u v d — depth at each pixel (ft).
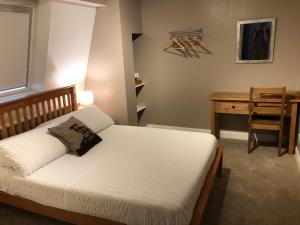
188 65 14.58
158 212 6.37
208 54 14.07
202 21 13.79
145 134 10.93
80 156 9.15
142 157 8.89
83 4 11.19
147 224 6.49
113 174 7.88
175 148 9.46
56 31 10.64
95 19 12.85
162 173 7.82
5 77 10.35
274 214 8.51
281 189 9.80
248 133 13.04
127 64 13.38
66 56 11.96
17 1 9.16
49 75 11.51
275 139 13.83
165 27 14.51
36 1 9.91
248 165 11.65
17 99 9.82
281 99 11.82
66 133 9.36
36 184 7.64
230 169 11.39
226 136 14.73
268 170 11.16
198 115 15.11
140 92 15.94
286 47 12.74
